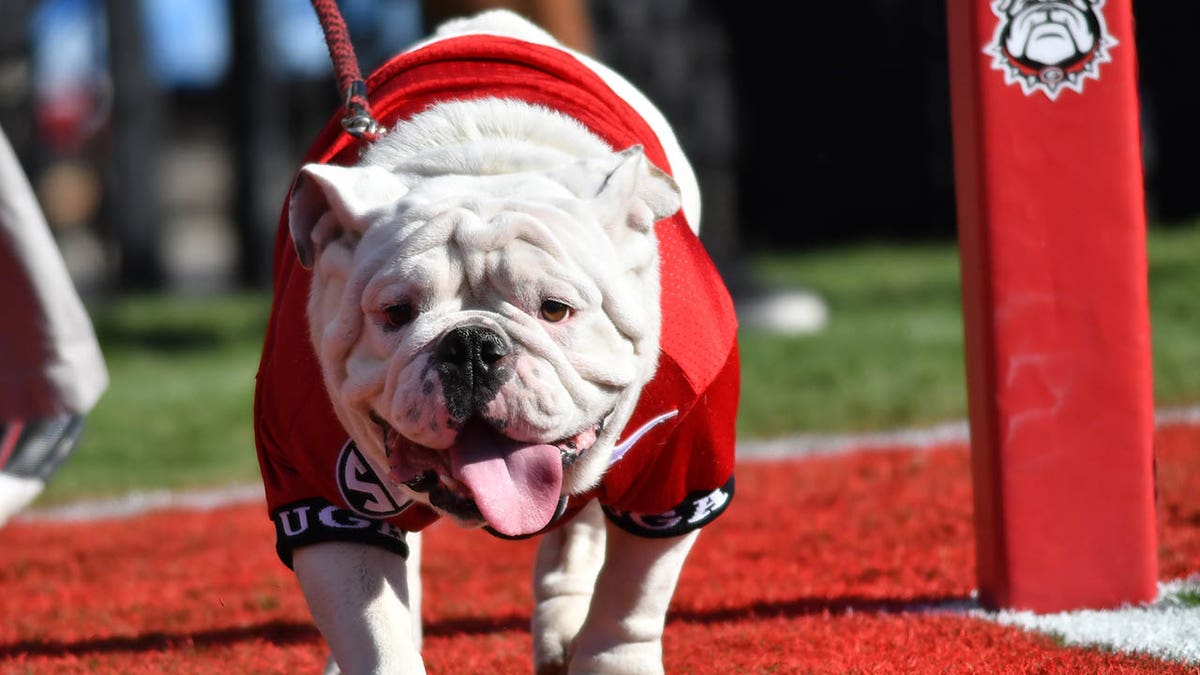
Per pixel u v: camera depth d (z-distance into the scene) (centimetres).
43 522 1221
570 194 479
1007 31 667
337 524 498
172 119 6712
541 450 460
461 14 1414
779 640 660
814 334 2169
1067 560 682
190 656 701
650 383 500
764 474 1166
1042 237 673
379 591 496
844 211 4469
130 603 842
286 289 520
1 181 676
